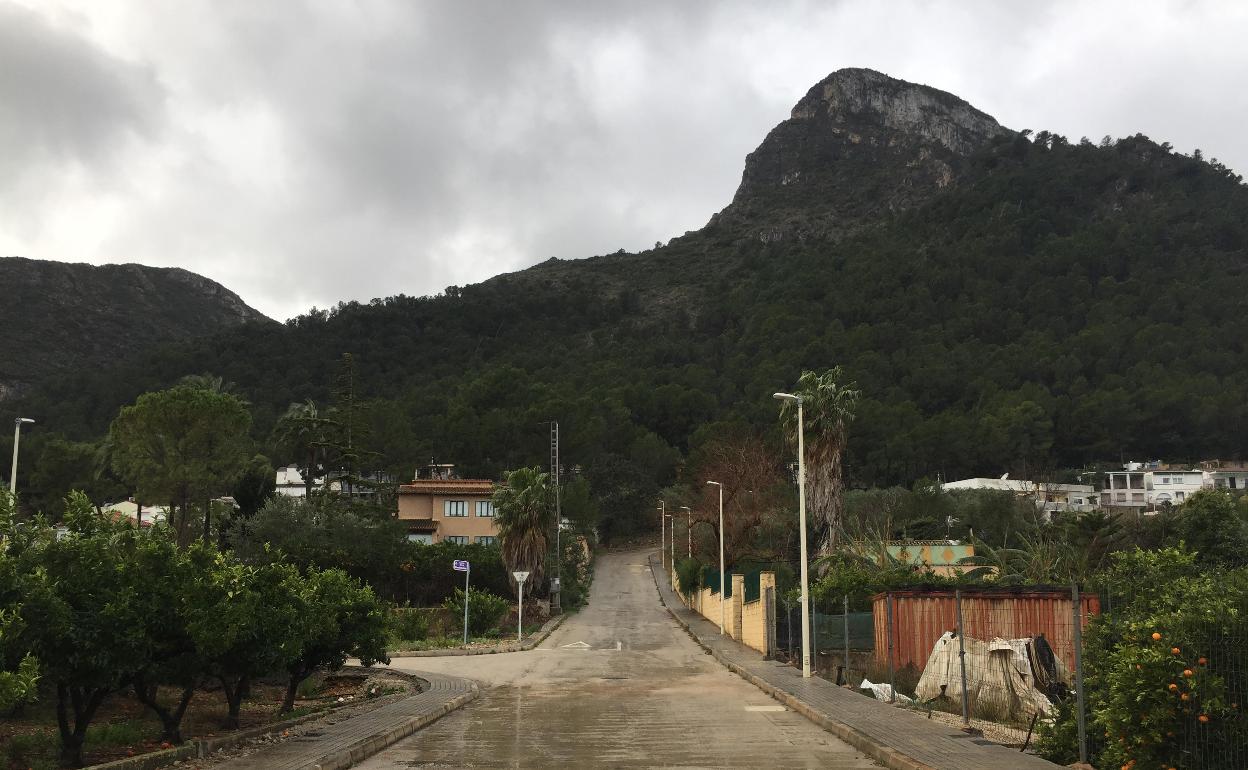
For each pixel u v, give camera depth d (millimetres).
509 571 54938
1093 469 111500
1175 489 103812
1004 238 183875
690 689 22766
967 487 89750
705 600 55406
